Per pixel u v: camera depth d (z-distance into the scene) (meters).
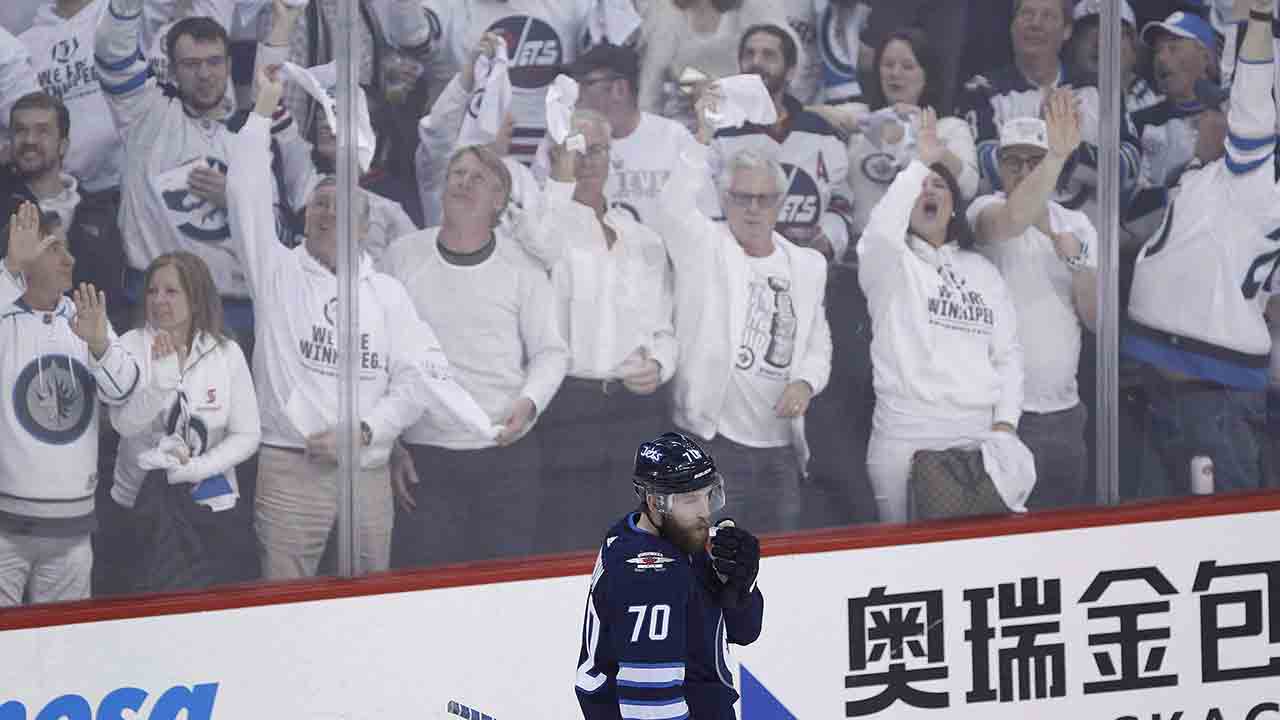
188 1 16.94
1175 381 20.34
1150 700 19.95
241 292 17.39
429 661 17.61
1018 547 19.41
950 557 19.20
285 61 17.25
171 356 17.22
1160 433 20.34
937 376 19.61
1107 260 19.94
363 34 17.41
